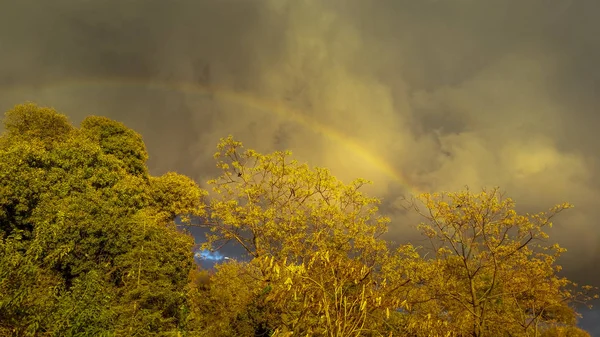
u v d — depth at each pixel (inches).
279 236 499.2
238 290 492.7
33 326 270.5
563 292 488.4
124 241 461.1
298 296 271.0
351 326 254.4
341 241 462.3
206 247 540.7
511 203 461.1
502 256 475.2
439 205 473.4
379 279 350.6
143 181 853.8
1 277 270.5
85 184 554.6
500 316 488.1
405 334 329.4
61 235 417.4
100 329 308.5
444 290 459.5
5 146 788.0
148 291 398.6
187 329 439.8
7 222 493.4
